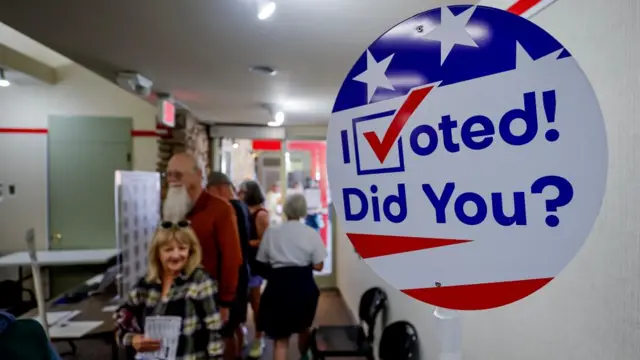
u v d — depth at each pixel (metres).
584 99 0.63
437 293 0.75
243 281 2.88
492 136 0.69
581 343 0.92
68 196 4.93
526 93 0.66
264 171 6.13
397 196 0.77
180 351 1.73
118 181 2.55
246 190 3.65
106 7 1.62
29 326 0.99
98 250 4.79
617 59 0.83
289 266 2.74
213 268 2.33
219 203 2.38
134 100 5.01
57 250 4.86
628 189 0.80
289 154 5.39
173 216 2.32
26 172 4.89
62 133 4.93
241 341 3.31
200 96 3.32
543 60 0.65
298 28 1.83
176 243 1.76
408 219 0.76
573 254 0.64
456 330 0.87
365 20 1.73
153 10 1.64
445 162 0.73
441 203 0.73
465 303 0.72
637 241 0.77
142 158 5.01
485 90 0.69
